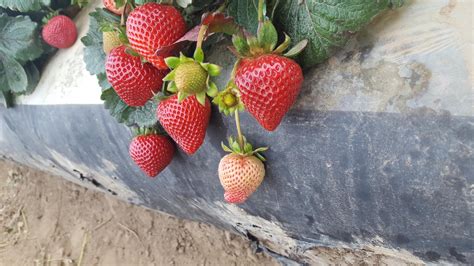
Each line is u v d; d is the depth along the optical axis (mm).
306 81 189
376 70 173
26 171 616
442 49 161
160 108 210
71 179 460
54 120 342
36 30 354
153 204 375
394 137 167
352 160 182
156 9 190
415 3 171
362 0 162
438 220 171
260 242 326
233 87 180
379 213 189
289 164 206
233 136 221
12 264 523
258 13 172
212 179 258
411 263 216
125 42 210
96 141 317
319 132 188
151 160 254
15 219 570
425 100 161
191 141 212
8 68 355
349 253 245
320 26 171
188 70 178
